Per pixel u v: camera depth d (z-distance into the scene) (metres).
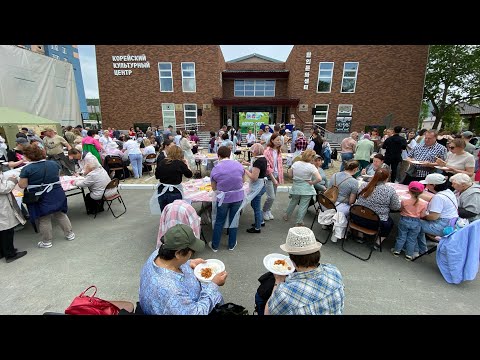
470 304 2.58
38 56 12.02
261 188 4.00
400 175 6.52
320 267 1.43
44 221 3.58
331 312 1.37
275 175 4.86
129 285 2.85
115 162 7.29
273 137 4.82
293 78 16.42
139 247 3.71
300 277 1.40
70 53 36.44
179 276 1.59
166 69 16.05
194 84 16.33
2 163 5.60
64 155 7.03
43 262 3.29
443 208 3.14
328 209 3.87
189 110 16.66
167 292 1.47
